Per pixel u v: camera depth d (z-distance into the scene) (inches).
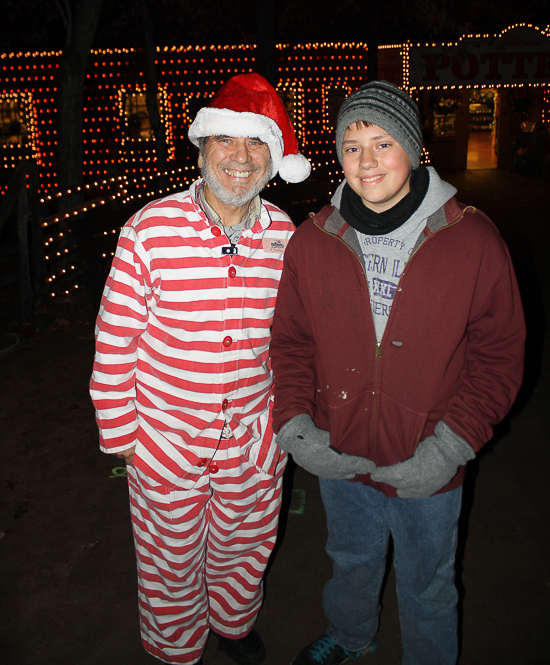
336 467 72.2
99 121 521.0
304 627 105.0
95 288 226.8
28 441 162.4
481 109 823.1
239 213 76.7
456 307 64.9
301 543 124.4
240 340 76.7
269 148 75.9
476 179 569.9
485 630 101.6
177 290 73.4
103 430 78.4
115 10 489.4
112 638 103.4
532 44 514.3
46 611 109.0
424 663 80.4
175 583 85.2
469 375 68.8
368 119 61.8
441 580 76.3
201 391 77.2
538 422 163.9
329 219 70.6
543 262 300.5
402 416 69.9
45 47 507.5
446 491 71.7
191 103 122.2
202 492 81.0
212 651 101.5
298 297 76.0
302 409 75.6
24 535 127.7
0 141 521.7
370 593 86.7
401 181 64.0
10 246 236.7
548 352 203.6
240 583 91.7
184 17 491.8
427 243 64.9
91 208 273.3
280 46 513.3
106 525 130.4
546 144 564.4
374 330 69.6
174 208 73.8
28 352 217.9
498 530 124.3
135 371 79.4
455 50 508.7
